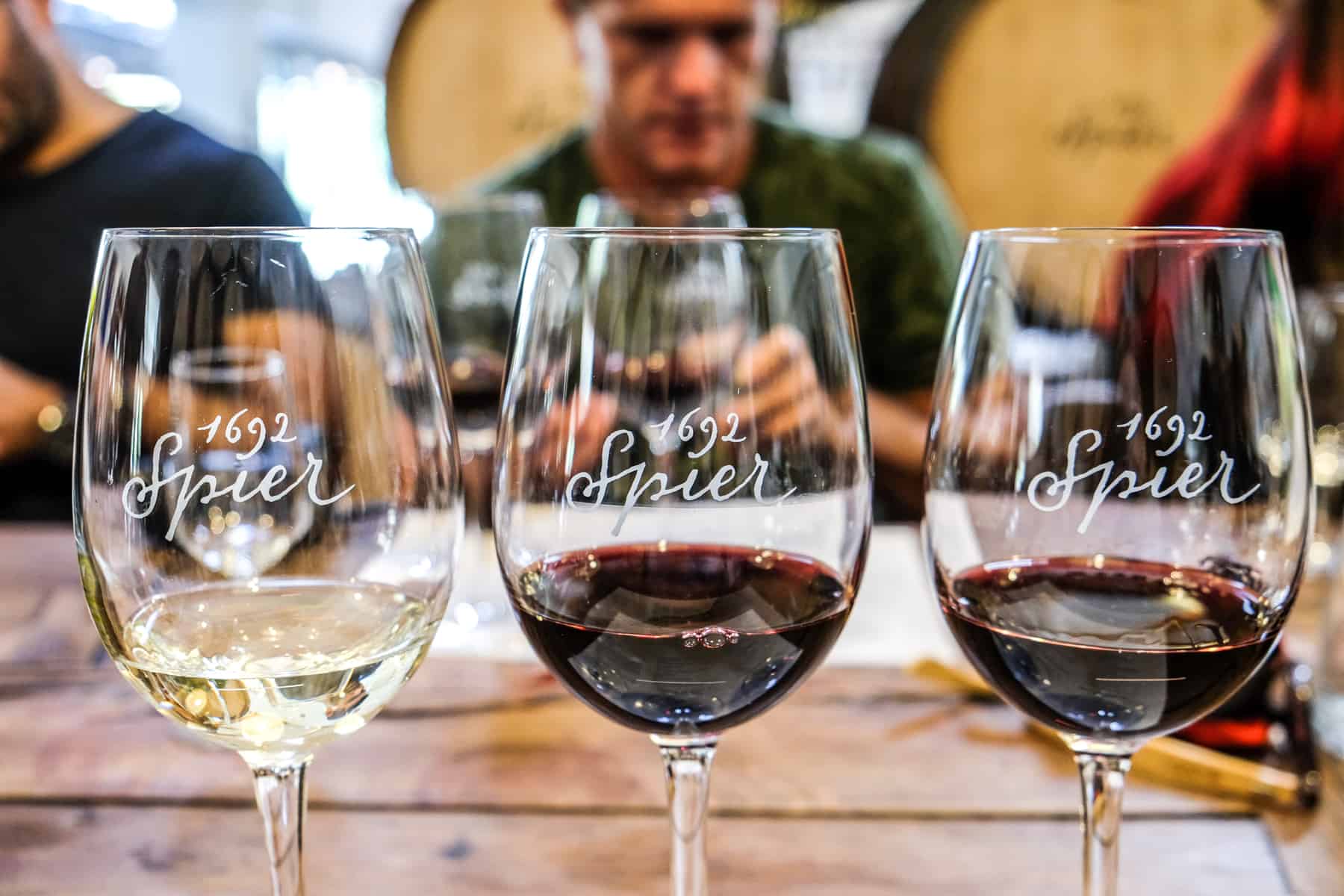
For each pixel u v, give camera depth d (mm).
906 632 751
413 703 655
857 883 485
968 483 399
